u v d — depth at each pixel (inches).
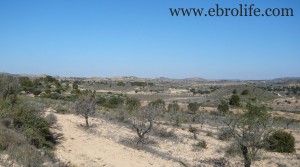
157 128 1169.4
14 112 727.7
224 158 882.8
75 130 987.3
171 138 1100.5
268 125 661.9
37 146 679.7
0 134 551.8
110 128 1131.3
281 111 2645.2
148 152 855.7
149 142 992.2
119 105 2091.5
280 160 905.5
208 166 797.2
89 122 1186.6
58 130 925.2
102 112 1568.7
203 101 3415.4
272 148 1027.3
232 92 3720.5
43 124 773.9
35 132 698.8
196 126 1519.4
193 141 1080.2
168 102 3245.6
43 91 2598.4
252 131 655.1
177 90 5339.6
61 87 3125.0
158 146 963.3
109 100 2306.8
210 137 1187.9
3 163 454.9
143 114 955.3
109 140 920.3
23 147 553.6
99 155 746.2
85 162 668.1
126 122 1310.3
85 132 985.5
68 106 1494.8
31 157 508.7
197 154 914.7
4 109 726.5
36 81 2871.6
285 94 4709.6
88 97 1135.6
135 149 862.5
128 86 5191.9
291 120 1994.3
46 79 3307.1
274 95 3892.7
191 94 4660.4
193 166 773.3
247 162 664.4
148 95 4227.4
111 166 673.6
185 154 906.7
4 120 684.1
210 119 1907.0
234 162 849.5
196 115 1989.4
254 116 653.3
